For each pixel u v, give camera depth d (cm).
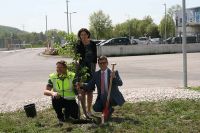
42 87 1709
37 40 11356
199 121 884
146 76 2045
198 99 1148
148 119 910
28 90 1616
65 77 913
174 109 1012
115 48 4272
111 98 895
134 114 975
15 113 1052
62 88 910
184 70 1481
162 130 817
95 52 950
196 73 2114
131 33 9769
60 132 834
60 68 909
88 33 938
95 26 7956
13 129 865
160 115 953
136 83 1741
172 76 2016
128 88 1526
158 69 2441
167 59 3350
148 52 4412
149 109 1025
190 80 1784
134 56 4100
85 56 937
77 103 1003
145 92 1314
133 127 840
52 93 902
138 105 1080
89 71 939
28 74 2373
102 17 7975
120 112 999
